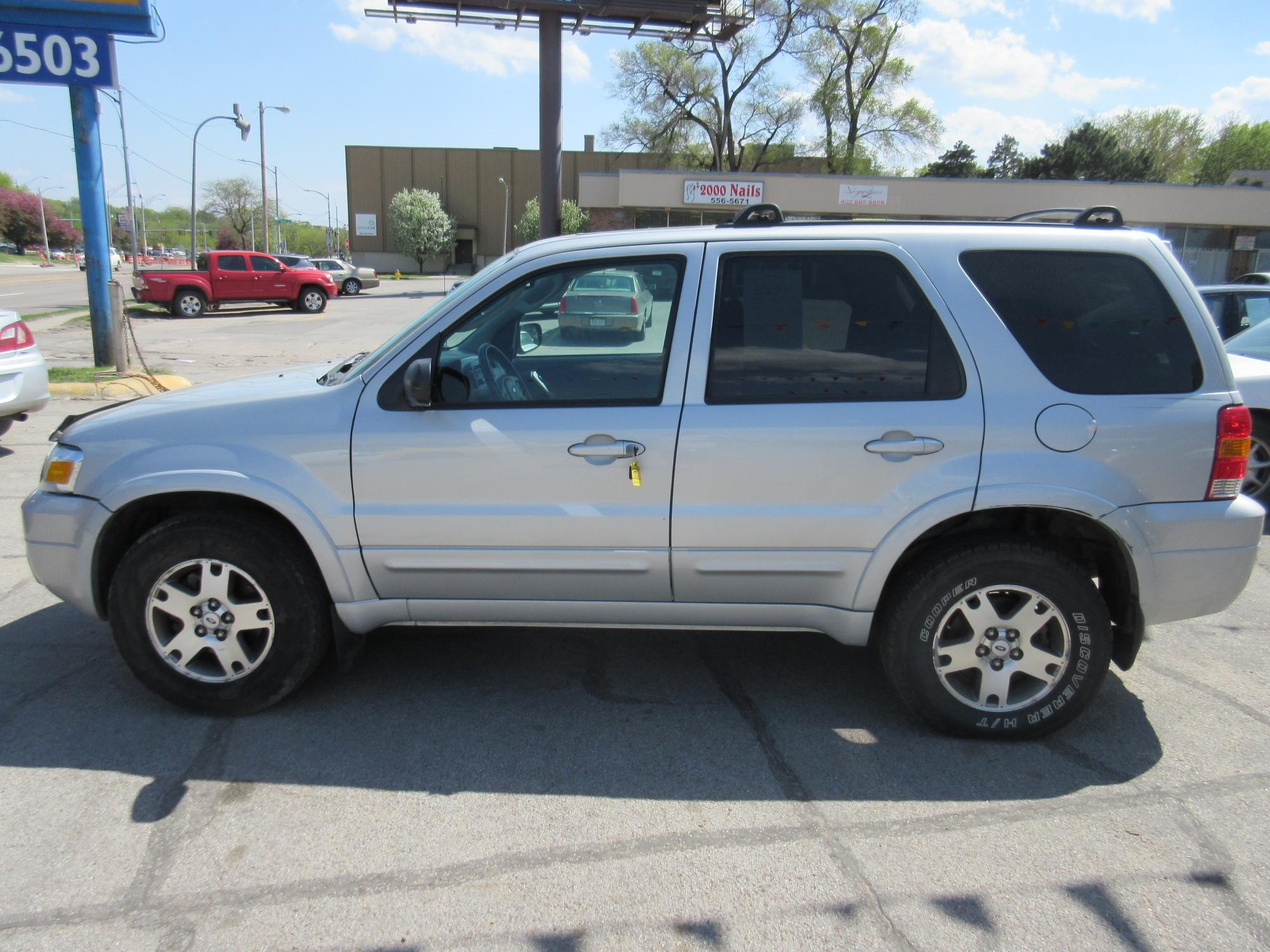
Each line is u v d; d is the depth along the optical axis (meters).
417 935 2.32
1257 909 2.43
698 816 2.86
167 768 3.11
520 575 3.29
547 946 2.28
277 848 2.67
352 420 3.24
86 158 11.65
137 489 3.26
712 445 3.13
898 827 2.81
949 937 2.33
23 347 7.50
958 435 3.08
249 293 27.72
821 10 42.84
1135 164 56.19
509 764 3.16
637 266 3.26
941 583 3.14
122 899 2.45
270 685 3.40
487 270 3.40
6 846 2.66
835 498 3.14
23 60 10.98
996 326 3.13
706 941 2.31
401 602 3.39
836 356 3.16
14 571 5.09
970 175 65.38
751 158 49.28
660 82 45.66
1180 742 3.34
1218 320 8.08
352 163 67.94
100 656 4.00
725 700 3.66
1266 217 32.16
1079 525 3.22
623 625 3.42
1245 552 3.18
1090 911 2.43
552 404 3.21
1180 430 3.10
